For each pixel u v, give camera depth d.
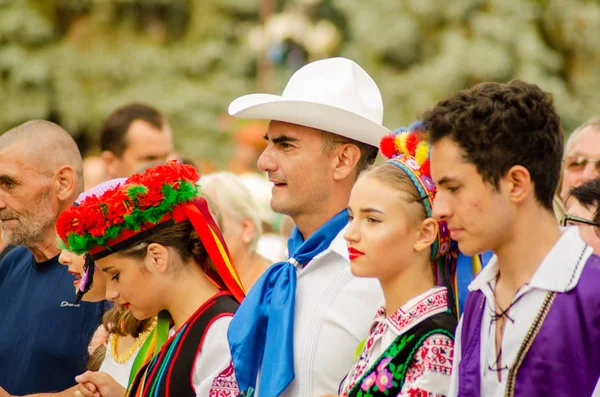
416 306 6.48
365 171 6.85
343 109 7.58
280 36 29.09
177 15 30.56
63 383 9.73
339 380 7.26
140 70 29.38
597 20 25.67
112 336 9.14
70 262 9.05
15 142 10.14
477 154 5.51
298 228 8.16
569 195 7.43
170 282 7.92
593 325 5.34
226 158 28.27
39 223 10.11
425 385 6.18
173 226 7.89
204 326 7.71
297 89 8.16
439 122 5.64
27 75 28.44
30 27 28.88
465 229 5.62
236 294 8.05
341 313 7.36
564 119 24.86
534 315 5.51
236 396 7.54
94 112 28.97
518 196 5.54
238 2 30.56
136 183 7.87
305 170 7.77
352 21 28.16
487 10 26.33
